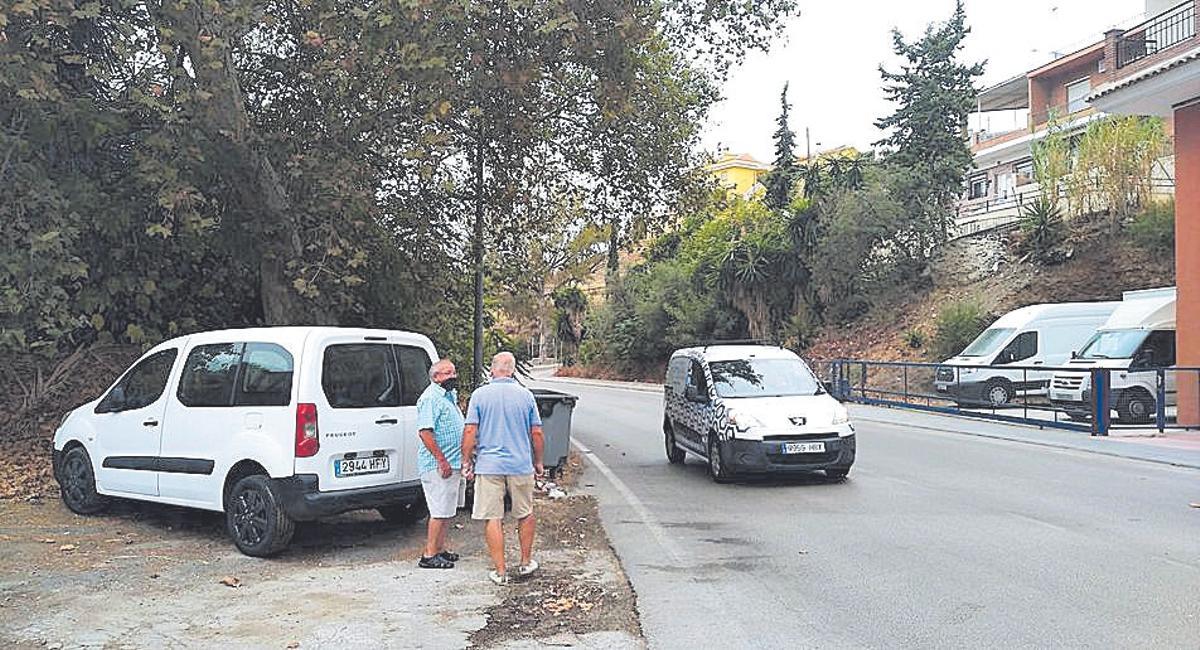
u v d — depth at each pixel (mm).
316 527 10031
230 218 13219
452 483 8336
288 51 13375
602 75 11875
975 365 22984
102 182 12680
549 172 15977
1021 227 35156
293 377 8547
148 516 10383
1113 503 11062
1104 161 31375
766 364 14289
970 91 37750
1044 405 21344
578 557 8633
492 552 7719
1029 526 9695
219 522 10109
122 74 12797
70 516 10328
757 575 7840
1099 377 18094
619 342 50688
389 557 8648
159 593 7305
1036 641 5941
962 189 38094
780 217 40062
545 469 13859
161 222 12859
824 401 13328
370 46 10633
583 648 6000
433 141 11898
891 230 35812
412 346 9586
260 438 8570
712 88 16406
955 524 9867
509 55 11562
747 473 13180
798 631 6281
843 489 12383
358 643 6117
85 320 12852
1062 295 30281
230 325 15195
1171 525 9703
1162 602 6781
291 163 12305
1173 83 19391
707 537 9469
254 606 6973
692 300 44062
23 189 11234
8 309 10992
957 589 7242
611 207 16516
